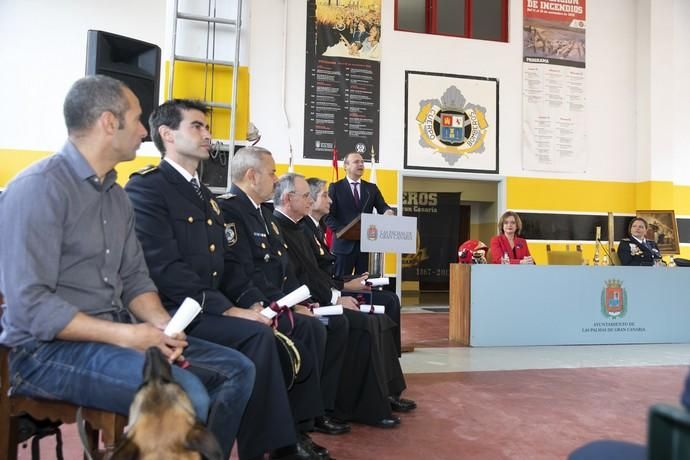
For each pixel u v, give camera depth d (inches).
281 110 303.3
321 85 307.9
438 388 148.8
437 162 321.4
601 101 344.5
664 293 232.1
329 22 309.4
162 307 75.1
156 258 82.0
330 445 104.2
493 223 343.9
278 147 302.8
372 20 314.8
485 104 328.5
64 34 288.5
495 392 145.0
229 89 236.7
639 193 345.1
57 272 61.9
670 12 343.3
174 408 48.5
